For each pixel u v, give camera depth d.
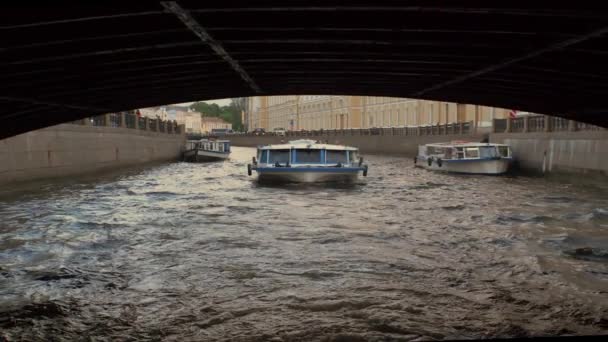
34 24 5.77
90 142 31.36
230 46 8.54
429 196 22.30
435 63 9.81
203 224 15.63
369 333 7.75
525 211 18.12
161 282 10.02
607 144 23.80
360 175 32.72
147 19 6.50
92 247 12.70
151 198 21.31
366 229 14.94
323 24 7.09
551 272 10.64
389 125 75.88
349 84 13.40
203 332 7.83
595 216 16.98
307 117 106.06
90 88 10.88
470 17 6.72
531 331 7.84
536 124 32.38
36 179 24.38
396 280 10.10
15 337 7.66
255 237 13.79
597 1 5.81
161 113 121.06
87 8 5.72
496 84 11.89
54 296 9.27
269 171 25.41
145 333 7.81
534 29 7.05
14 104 11.42
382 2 6.00
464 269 10.84
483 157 32.06
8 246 12.71
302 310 8.59
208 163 46.91
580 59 8.62
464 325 8.04
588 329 7.95
